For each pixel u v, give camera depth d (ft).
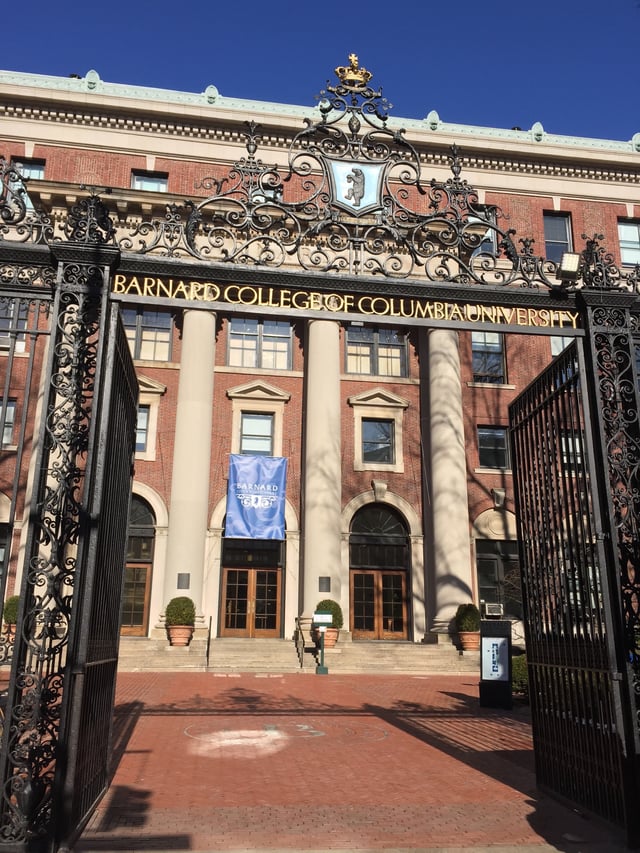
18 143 85.81
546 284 23.47
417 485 87.04
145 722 34.71
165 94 90.68
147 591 78.74
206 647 70.64
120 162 87.25
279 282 22.12
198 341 81.82
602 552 20.39
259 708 40.96
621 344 22.59
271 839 17.93
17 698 17.30
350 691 50.57
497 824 19.69
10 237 33.04
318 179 81.92
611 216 98.07
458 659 69.97
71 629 17.71
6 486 65.00
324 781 24.07
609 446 21.43
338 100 24.82
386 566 85.35
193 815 19.77
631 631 19.97
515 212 95.20
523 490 26.48
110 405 20.12
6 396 19.31
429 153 91.97
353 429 87.66
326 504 78.48
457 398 84.99
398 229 23.71
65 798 16.90
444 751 29.43
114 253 20.58
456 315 23.36
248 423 85.97
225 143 88.63
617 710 18.99
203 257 22.06
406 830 18.94
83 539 18.35
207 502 78.74
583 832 19.06
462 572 79.00
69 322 20.26
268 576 82.69
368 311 22.82
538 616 24.36
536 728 23.84
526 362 91.66
